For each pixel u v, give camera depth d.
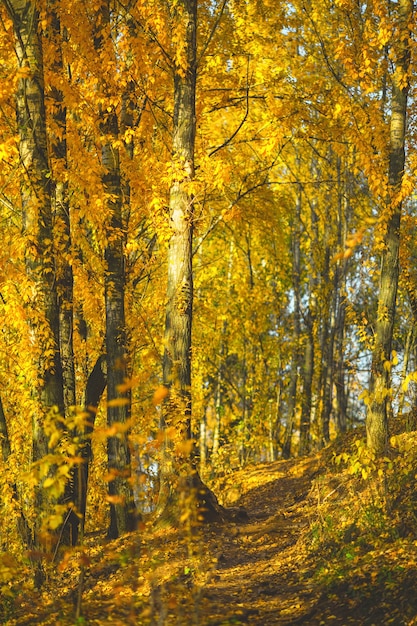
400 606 6.69
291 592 8.38
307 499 14.64
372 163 13.85
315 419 30.72
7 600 8.66
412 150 14.57
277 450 33.88
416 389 13.04
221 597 8.45
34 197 11.02
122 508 13.15
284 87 15.10
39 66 11.31
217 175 13.11
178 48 12.76
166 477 12.13
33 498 11.12
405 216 14.75
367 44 13.80
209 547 11.27
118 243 13.95
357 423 40.50
